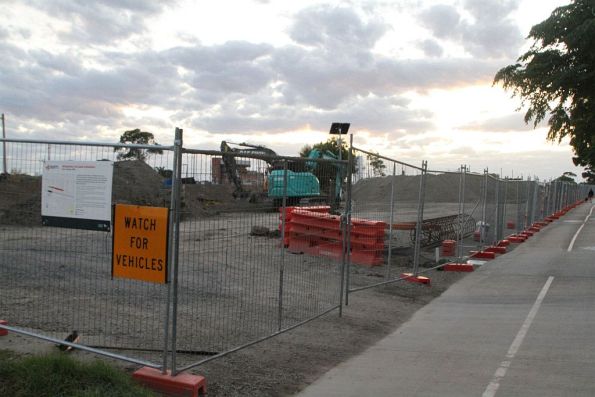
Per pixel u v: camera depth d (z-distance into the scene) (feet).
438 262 43.78
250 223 20.16
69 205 17.13
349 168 26.48
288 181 22.03
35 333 19.86
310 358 19.74
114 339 19.81
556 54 43.11
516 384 17.15
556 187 119.96
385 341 22.65
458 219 50.78
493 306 29.63
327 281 29.14
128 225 15.93
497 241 57.47
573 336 22.94
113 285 28.68
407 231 45.73
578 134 47.78
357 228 39.42
